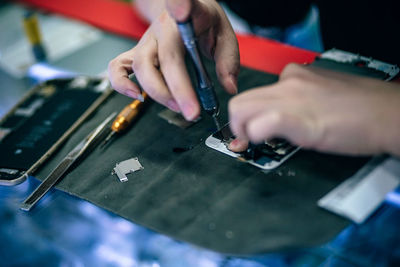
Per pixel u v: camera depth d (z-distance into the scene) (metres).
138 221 0.72
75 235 0.83
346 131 0.71
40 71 1.25
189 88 0.81
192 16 0.82
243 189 0.74
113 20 1.42
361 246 0.65
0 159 0.92
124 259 0.78
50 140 0.95
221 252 0.64
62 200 0.83
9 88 1.21
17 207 0.82
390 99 0.73
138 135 0.92
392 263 0.63
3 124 1.02
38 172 0.88
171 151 0.86
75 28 1.43
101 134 0.94
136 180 0.81
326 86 0.75
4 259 0.86
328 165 0.75
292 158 0.78
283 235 0.64
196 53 0.78
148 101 1.00
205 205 0.73
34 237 0.85
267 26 1.82
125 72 0.92
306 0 1.71
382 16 1.26
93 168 0.86
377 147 0.72
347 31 1.35
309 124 0.70
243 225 0.67
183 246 0.75
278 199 0.71
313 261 0.66
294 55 1.15
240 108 0.73
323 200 0.68
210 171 0.79
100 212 0.80
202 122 0.92
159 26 0.88
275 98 0.73
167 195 0.76
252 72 1.07
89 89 1.09
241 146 0.81
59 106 1.04
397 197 0.70
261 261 0.68
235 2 1.80
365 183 0.69
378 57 1.24
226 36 0.93
